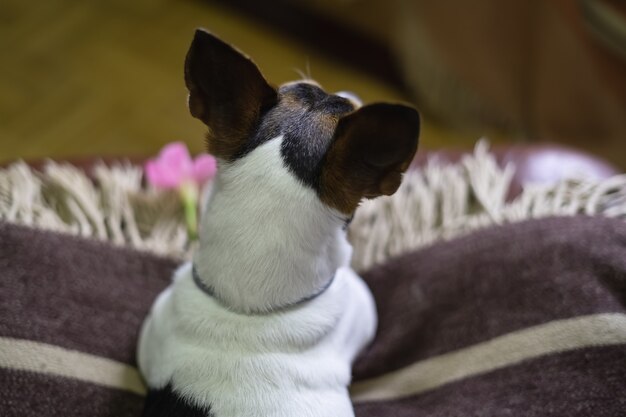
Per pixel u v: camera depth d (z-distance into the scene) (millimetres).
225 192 825
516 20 1233
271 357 833
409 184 1039
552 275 926
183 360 837
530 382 891
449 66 1351
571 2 1165
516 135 1387
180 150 1038
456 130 1457
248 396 823
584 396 869
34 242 945
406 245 1008
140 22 1581
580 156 1055
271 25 1593
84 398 895
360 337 917
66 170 1021
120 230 1008
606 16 1142
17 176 1003
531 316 918
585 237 938
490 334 926
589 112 1257
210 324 838
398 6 1445
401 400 933
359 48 1562
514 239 957
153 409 843
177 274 904
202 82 805
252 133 818
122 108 1440
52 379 890
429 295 962
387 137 772
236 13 1608
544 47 1237
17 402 875
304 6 1600
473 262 958
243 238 817
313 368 843
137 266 980
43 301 924
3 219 954
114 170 1034
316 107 823
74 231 981
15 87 1451
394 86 1523
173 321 860
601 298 905
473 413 885
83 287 945
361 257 1006
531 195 1009
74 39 1538
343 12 1558
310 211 811
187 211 1013
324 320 851
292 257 819
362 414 915
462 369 924
